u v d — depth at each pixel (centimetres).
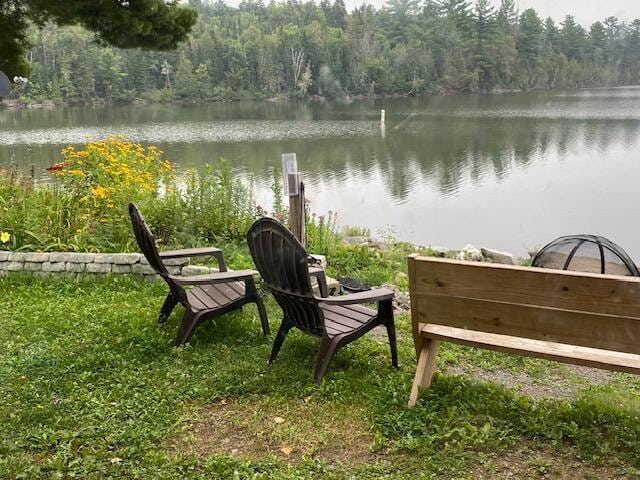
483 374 371
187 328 395
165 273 396
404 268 704
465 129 3522
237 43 7762
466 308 293
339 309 378
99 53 7062
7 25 1055
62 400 320
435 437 277
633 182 1784
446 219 1353
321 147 2800
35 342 411
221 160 782
